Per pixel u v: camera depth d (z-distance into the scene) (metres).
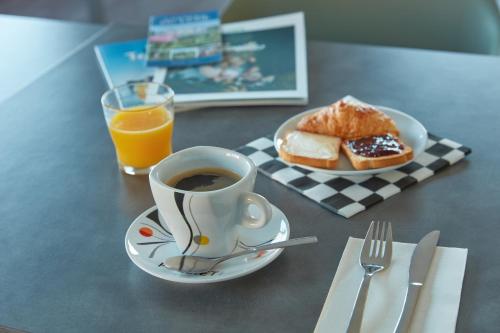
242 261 0.69
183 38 1.32
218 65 1.21
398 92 1.08
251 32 1.34
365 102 1.06
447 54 1.22
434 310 0.62
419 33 1.48
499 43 1.37
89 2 3.86
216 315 0.64
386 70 1.17
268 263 0.68
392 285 0.65
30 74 1.26
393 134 0.91
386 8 1.49
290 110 1.06
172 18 1.43
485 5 1.38
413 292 0.64
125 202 0.84
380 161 0.84
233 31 1.36
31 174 0.92
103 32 1.43
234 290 0.67
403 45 1.51
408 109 1.02
